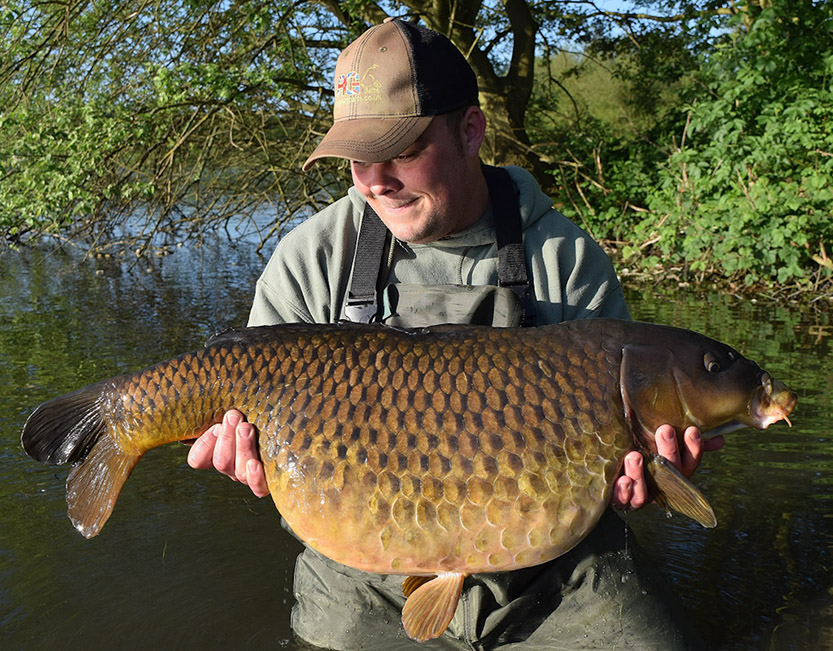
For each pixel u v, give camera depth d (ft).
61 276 33.09
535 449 6.08
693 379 6.33
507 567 6.15
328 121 37.14
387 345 6.35
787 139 28.40
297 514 6.23
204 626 8.13
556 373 6.26
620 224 35.96
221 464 6.46
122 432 6.55
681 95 42.60
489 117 40.81
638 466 6.19
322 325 6.63
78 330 22.00
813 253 28.17
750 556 9.50
